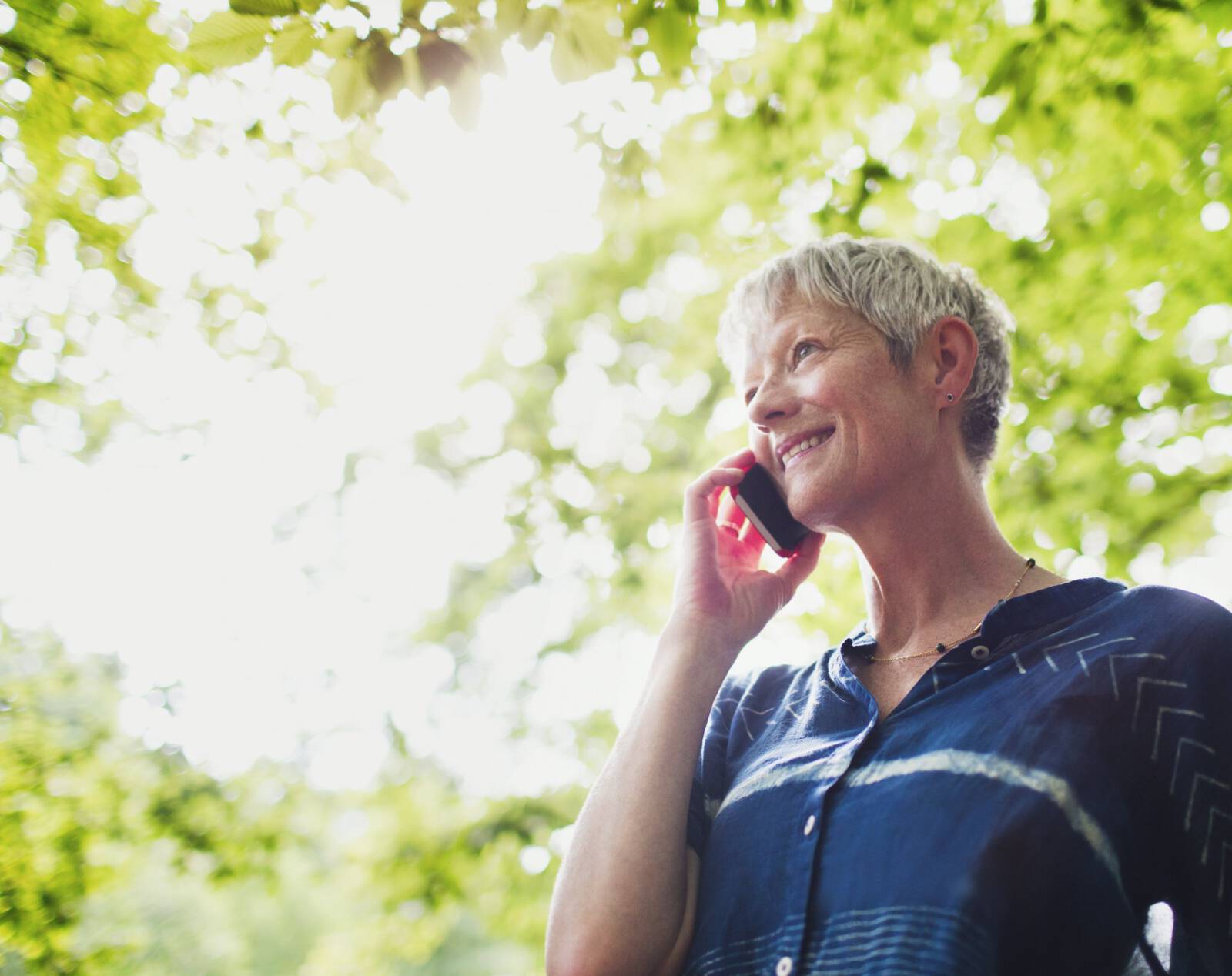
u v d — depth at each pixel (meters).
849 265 1.48
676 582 1.54
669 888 1.23
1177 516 5.21
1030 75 3.38
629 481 7.25
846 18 3.82
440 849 6.99
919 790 1.12
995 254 4.86
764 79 4.05
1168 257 4.71
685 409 7.13
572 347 7.69
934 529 1.38
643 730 1.35
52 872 5.27
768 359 1.50
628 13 2.66
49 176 4.25
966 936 0.99
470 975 23.36
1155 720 1.09
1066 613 1.22
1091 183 4.34
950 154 4.63
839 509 1.39
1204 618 1.12
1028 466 5.11
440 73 2.05
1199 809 1.04
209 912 18.83
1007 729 1.12
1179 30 3.24
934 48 3.96
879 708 1.29
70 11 3.59
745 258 5.42
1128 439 5.16
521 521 7.55
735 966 1.15
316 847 7.50
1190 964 1.08
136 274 4.90
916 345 1.43
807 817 1.18
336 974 7.25
